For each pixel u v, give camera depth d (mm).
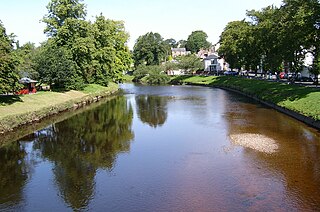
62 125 33719
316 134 26828
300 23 37156
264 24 56188
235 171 18766
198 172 18812
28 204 15328
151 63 126688
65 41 56781
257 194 15648
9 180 18391
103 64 69750
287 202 14766
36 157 22562
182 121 34688
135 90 78250
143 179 18016
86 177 18594
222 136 27156
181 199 15320
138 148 24375
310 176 17766
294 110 34469
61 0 56469
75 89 58031
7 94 41938
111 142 26422
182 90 75188
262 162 20219
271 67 55344
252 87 59500
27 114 33281
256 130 28891
